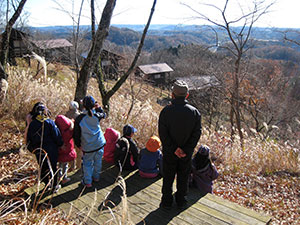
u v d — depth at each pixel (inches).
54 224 112.9
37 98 284.5
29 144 139.4
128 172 173.2
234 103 533.3
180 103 119.9
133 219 124.3
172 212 130.6
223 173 259.3
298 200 224.5
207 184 158.4
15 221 110.4
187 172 129.1
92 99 144.9
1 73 268.4
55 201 135.9
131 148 172.9
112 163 185.0
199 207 134.9
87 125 144.7
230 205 137.7
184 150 120.1
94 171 157.0
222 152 297.4
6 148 212.4
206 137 327.0
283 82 826.2
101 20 238.7
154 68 1754.4
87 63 244.8
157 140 163.0
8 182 164.7
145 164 164.1
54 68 643.5
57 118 148.7
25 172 181.5
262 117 800.3
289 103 789.9
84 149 147.7
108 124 278.2
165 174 128.6
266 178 262.4
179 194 131.6
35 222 108.1
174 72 1561.3
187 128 117.5
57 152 142.3
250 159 291.4
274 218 192.4
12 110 269.3
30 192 142.5
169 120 118.9
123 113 313.1
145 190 150.7
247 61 548.1
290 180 259.4
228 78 564.1
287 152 315.3
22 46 754.8
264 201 217.3
